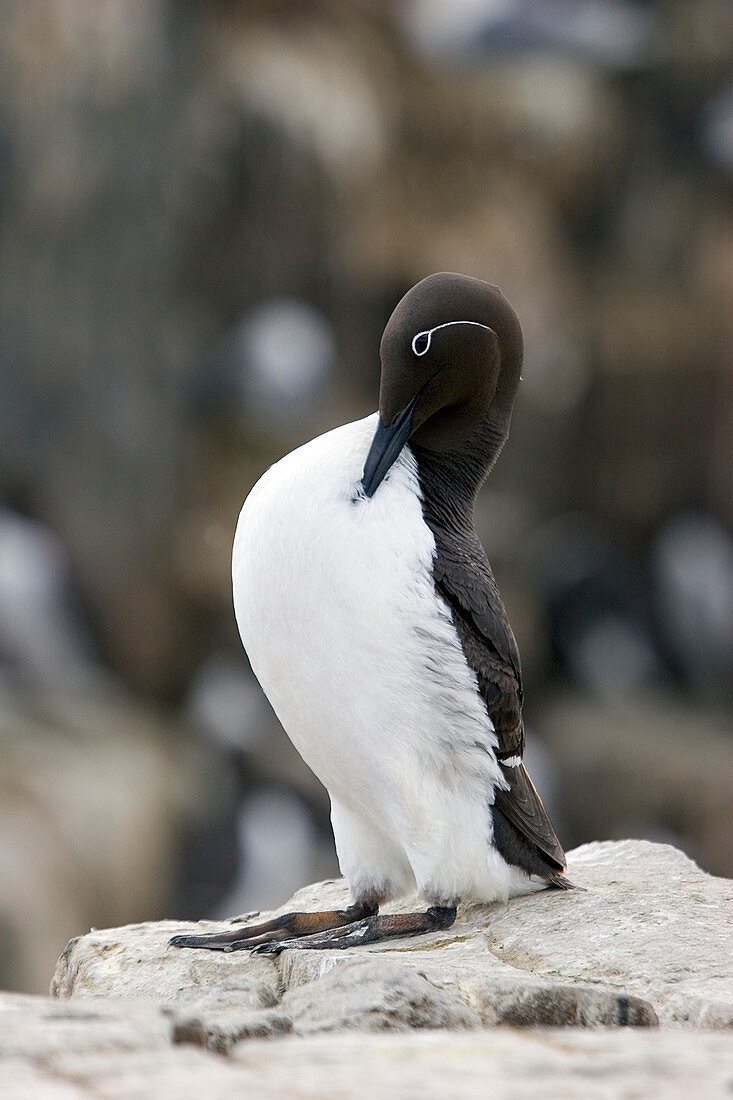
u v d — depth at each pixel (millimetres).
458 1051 2775
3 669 16641
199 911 14844
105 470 17828
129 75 17562
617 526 19969
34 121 17500
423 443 4887
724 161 19438
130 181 17781
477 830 4789
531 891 5137
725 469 19438
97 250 17828
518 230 19062
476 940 4680
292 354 17891
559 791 16859
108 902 13719
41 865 13102
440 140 19016
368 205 18562
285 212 18391
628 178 20266
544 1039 2928
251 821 15789
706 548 19172
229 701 17125
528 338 18922
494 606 4785
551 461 19812
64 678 17016
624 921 4742
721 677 19000
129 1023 2914
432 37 18766
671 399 19625
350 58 18750
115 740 16016
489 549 19000
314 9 18672
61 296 17750
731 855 16047
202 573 17609
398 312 4773
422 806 4645
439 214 18875
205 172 18000
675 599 19062
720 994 4066
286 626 4543
